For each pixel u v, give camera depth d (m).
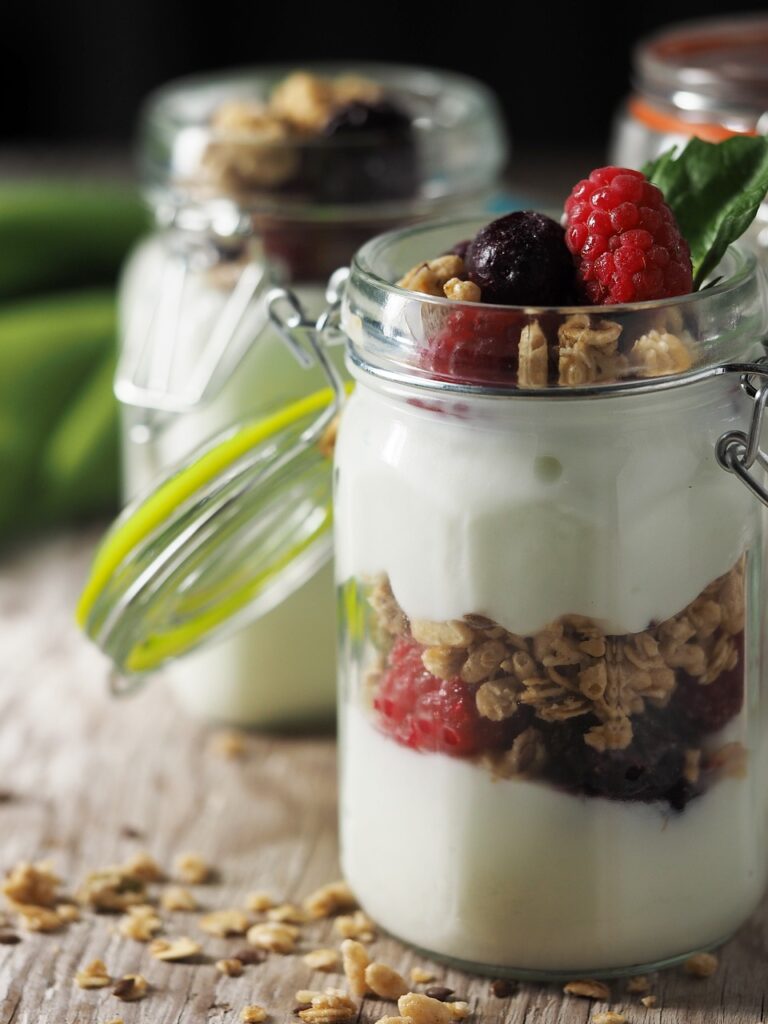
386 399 0.47
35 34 1.05
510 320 0.44
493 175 0.58
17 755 0.56
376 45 1.05
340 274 0.50
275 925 0.50
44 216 0.71
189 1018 0.47
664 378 0.45
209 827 0.53
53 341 0.68
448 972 0.48
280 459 0.50
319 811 0.54
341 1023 0.47
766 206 0.53
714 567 0.46
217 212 0.55
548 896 0.47
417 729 0.47
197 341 0.56
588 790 0.46
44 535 0.68
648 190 0.45
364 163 0.55
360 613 0.48
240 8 1.05
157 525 0.51
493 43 1.04
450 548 0.46
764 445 0.48
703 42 0.59
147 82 1.06
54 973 0.49
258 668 0.56
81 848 0.53
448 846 0.47
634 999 0.47
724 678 0.47
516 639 0.46
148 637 0.54
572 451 0.45
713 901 0.48
